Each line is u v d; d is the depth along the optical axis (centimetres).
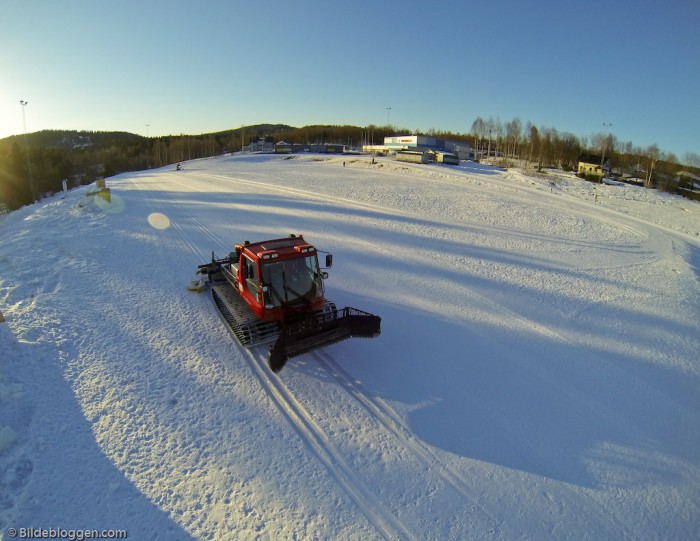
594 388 841
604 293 1370
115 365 813
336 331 812
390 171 4953
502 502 570
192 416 696
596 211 3069
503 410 756
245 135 16212
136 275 1287
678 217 3362
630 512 569
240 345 919
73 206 2394
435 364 887
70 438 621
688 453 683
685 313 1240
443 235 2016
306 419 706
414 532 521
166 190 3388
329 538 505
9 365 741
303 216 2283
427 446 660
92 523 498
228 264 1204
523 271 1545
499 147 10438
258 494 559
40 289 1121
